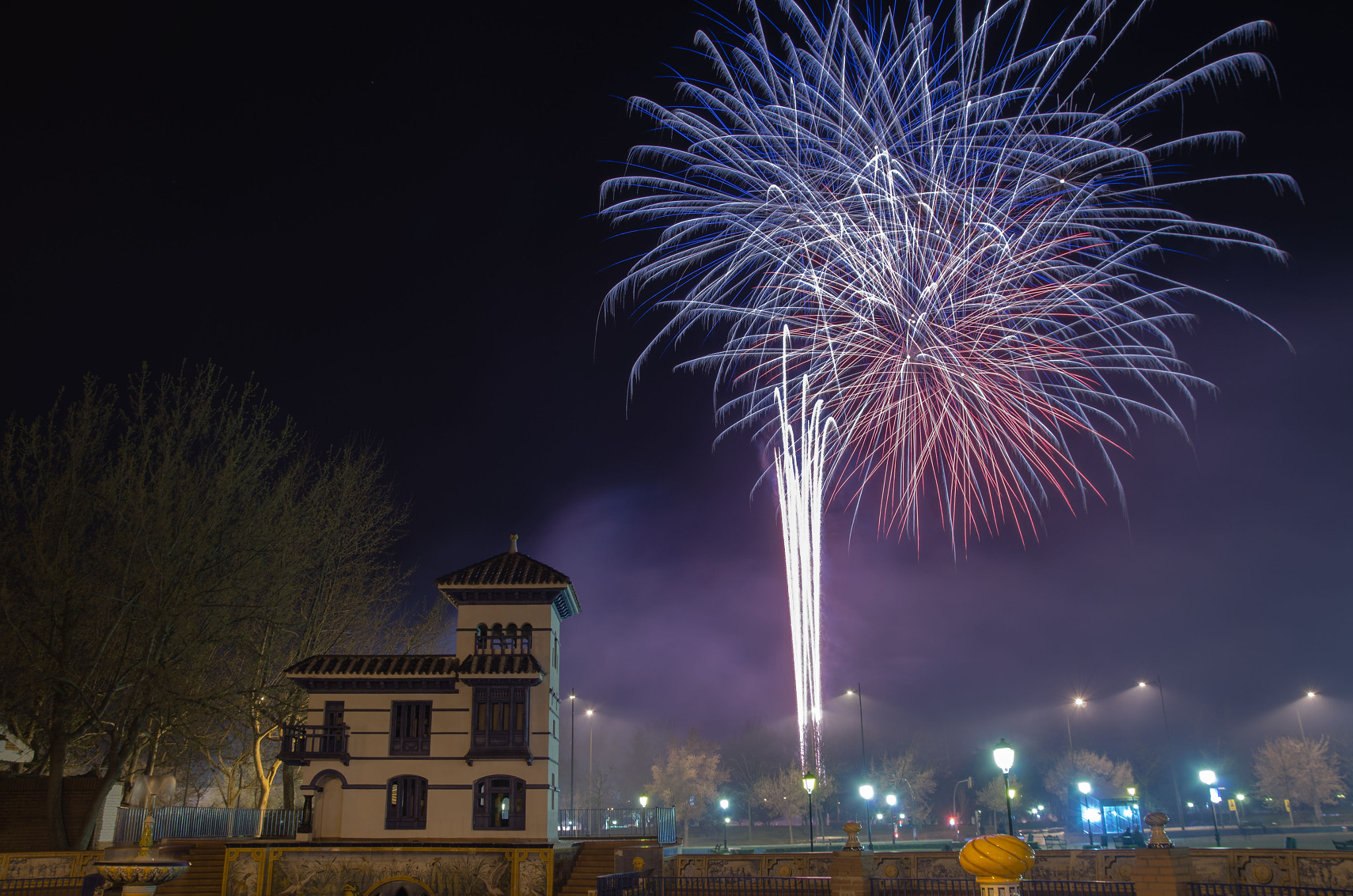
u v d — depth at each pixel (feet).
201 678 146.00
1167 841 64.90
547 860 116.88
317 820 123.75
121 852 73.10
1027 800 389.19
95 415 139.44
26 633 128.77
